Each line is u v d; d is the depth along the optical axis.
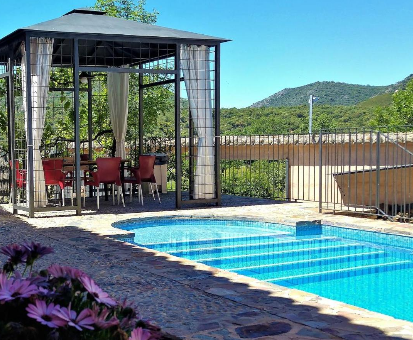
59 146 13.98
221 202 11.74
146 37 10.24
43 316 1.55
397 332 3.66
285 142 13.30
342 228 8.81
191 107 11.01
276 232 9.21
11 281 1.71
